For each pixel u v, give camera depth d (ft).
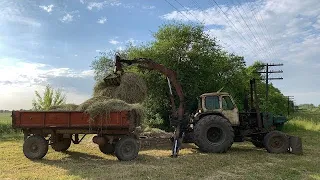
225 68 68.85
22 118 32.22
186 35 62.03
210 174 25.26
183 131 39.47
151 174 24.58
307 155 35.37
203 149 36.50
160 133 46.88
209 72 61.62
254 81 40.96
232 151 38.24
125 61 41.19
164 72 41.78
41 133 32.73
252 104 42.11
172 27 63.31
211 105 38.63
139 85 40.86
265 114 39.50
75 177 23.47
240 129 39.27
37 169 26.78
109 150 35.76
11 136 54.95
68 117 31.73
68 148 38.65
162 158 32.58
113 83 41.93
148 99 59.98
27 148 31.78
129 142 31.73
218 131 37.14
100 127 31.60
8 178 23.43
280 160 31.99
